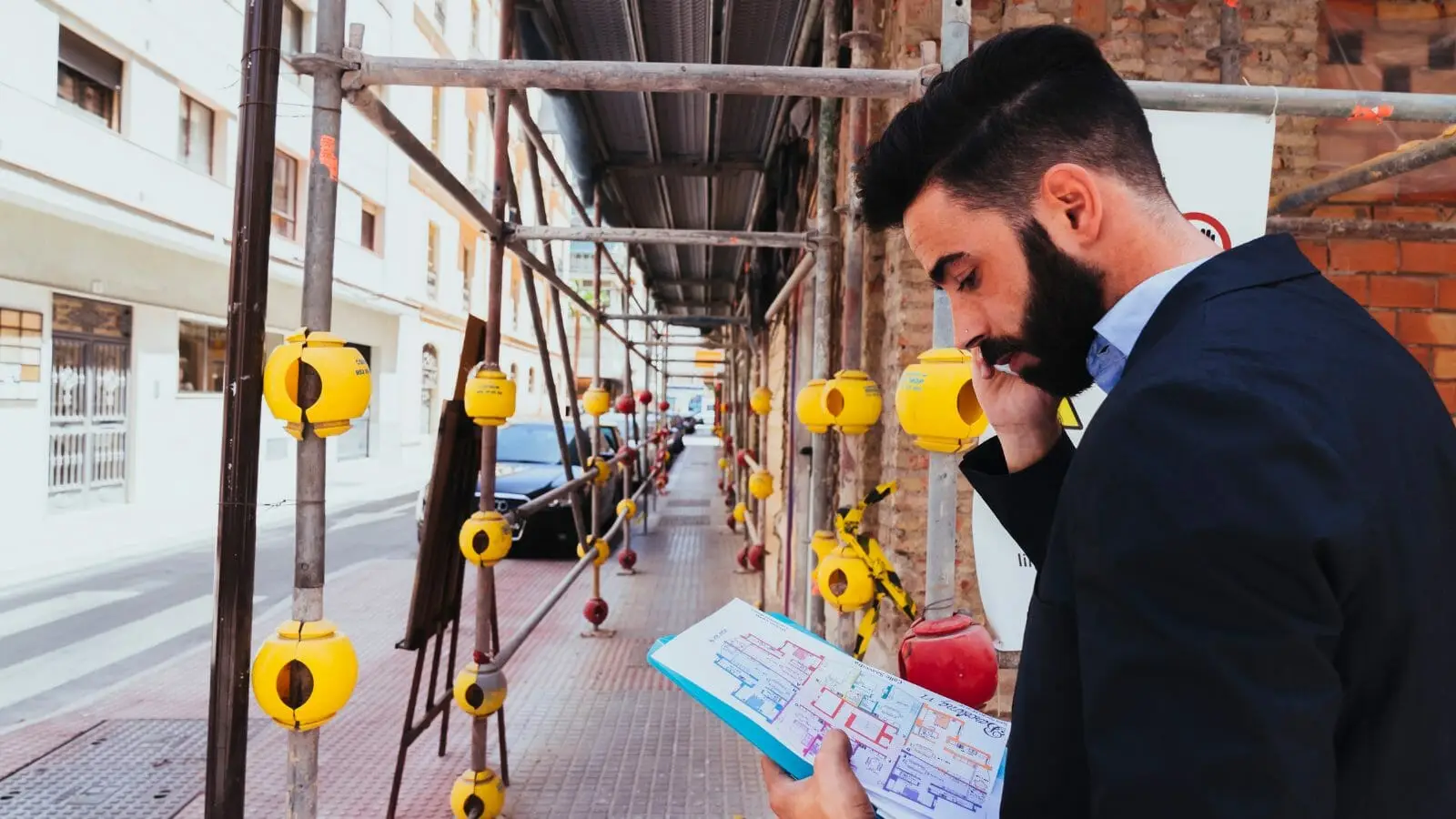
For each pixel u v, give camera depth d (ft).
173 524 33.45
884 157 2.95
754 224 18.40
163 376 38.06
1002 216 2.69
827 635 11.43
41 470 30.60
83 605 20.52
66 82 30.30
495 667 9.26
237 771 4.48
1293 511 1.82
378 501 42.09
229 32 39.75
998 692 8.14
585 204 16.76
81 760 11.60
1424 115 5.42
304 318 4.97
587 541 16.24
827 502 8.98
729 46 11.60
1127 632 1.94
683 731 12.35
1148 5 8.70
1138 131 2.66
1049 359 2.90
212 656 4.48
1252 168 6.30
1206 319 2.26
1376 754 2.00
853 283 7.76
